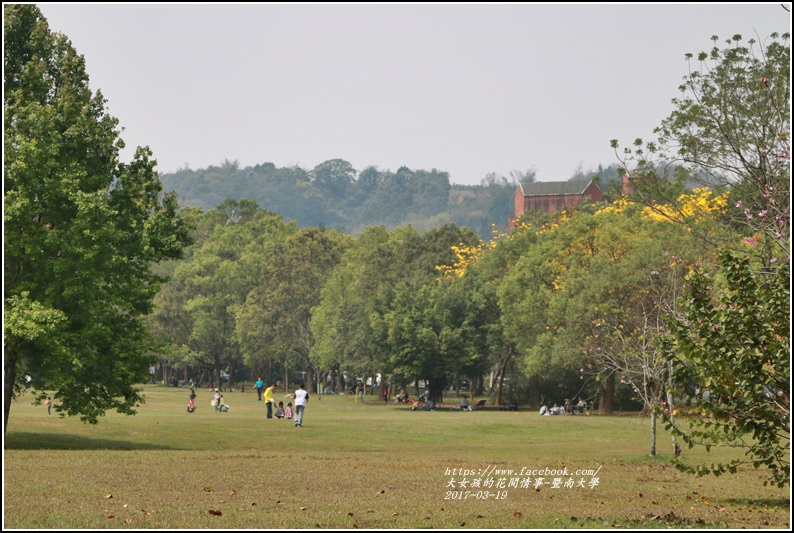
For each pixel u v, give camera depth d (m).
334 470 63.19
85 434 95.00
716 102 77.50
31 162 79.75
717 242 89.38
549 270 176.88
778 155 70.12
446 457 79.25
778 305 45.91
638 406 188.25
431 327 199.00
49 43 88.19
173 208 92.75
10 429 93.56
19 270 82.56
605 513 44.44
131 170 91.38
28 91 85.75
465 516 41.69
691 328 49.06
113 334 86.75
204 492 48.66
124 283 88.31
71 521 37.78
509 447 98.69
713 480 65.25
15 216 77.94
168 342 91.25
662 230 160.62
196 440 95.62
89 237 81.12
